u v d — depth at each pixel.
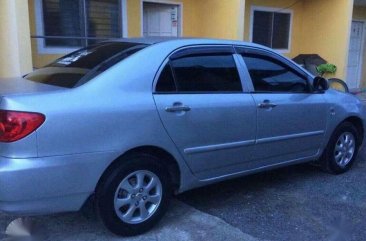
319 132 4.82
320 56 11.18
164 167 3.59
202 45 3.92
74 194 3.13
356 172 5.33
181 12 9.34
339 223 3.86
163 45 3.69
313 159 4.93
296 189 4.68
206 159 3.85
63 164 3.02
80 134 3.08
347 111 5.09
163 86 3.57
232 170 4.12
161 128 3.48
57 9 7.57
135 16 8.73
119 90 3.32
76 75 3.44
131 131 3.31
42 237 3.46
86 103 3.13
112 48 3.81
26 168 2.89
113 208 3.32
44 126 2.94
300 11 11.53
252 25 10.62
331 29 10.88
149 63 3.53
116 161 3.32
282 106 4.36
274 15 11.05
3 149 2.94
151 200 3.54
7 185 2.88
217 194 4.49
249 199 4.37
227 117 3.90
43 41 7.48
